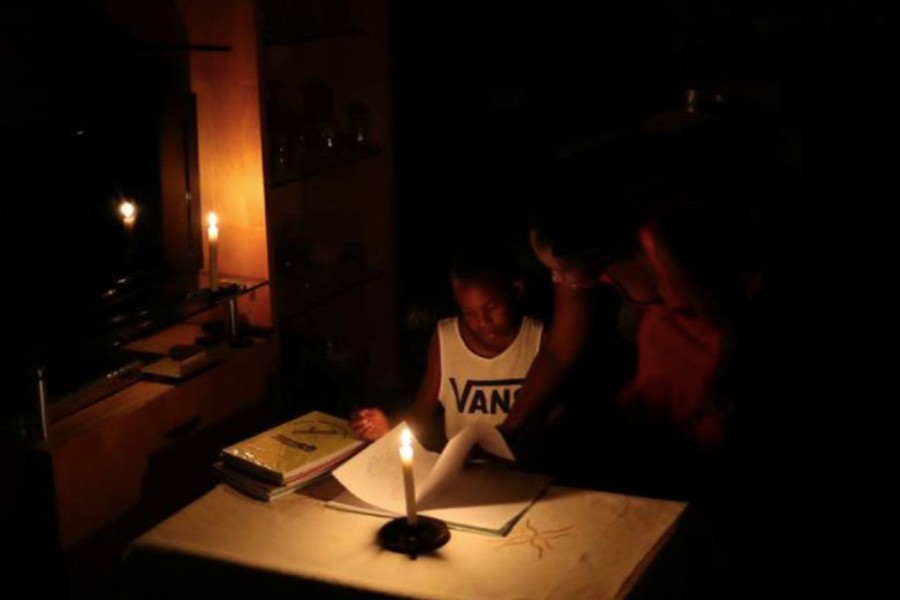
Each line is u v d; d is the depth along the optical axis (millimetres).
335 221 3320
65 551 2107
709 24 2836
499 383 2395
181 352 2514
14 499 2098
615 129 3059
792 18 2713
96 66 2414
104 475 2195
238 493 1856
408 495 1656
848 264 2414
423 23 3268
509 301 2354
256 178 2654
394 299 3393
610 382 2533
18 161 2121
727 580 1882
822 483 2453
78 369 2334
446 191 3373
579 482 2529
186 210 2588
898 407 2428
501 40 3182
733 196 2283
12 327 2156
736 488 2479
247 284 2674
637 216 2295
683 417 2465
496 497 1800
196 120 2586
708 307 2318
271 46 2793
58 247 2240
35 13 2246
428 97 3324
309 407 2924
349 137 3191
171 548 1664
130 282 2455
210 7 2570
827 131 2590
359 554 1632
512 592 1504
